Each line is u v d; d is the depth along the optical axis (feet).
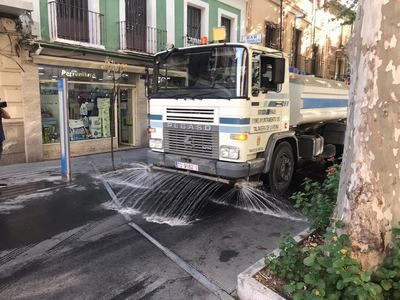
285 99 21.88
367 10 8.99
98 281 12.07
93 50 35.09
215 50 19.21
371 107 9.04
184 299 10.98
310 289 9.41
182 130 20.51
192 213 19.01
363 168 9.26
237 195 21.66
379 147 9.07
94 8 35.58
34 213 18.94
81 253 14.21
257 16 58.44
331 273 8.64
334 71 86.63
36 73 31.65
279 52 20.85
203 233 16.29
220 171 18.90
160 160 21.53
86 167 30.30
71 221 17.78
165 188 23.27
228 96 18.61
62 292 11.41
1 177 26.45
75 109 36.14
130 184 24.66
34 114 31.78
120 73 36.65
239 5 54.08
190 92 20.12
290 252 10.95
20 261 13.55
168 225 17.29
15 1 27.09
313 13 72.95
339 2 47.11
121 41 38.34
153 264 13.26
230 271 12.75
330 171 14.19
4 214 18.78
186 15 46.29
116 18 37.93
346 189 9.73
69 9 33.86
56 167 30.04
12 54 29.84
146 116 42.27
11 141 30.68
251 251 14.42
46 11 31.89
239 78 18.37
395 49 8.73
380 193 9.21
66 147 25.30
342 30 87.51
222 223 17.56
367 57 9.02
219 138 19.04
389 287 8.59
